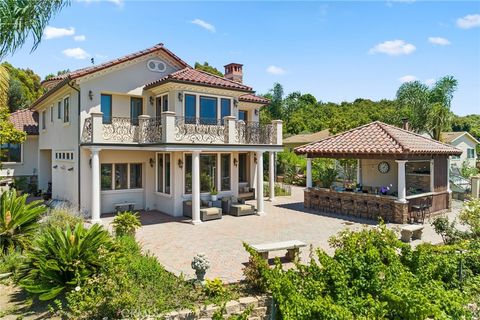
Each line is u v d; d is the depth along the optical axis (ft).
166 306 22.30
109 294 21.39
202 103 55.88
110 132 51.70
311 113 218.38
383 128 58.29
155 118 51.44
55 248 25.07
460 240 34.86
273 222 50.29
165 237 41.32
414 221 50.52
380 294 20.79
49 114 68.95
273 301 21.50
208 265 25.89
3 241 31.96
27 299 23.71
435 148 54.65
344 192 56.59
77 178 53.06
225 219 52.42
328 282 21.85
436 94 127.65
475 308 23.40
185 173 55.62
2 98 35.76
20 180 73.26
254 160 73.10
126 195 57.52
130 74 55.52
